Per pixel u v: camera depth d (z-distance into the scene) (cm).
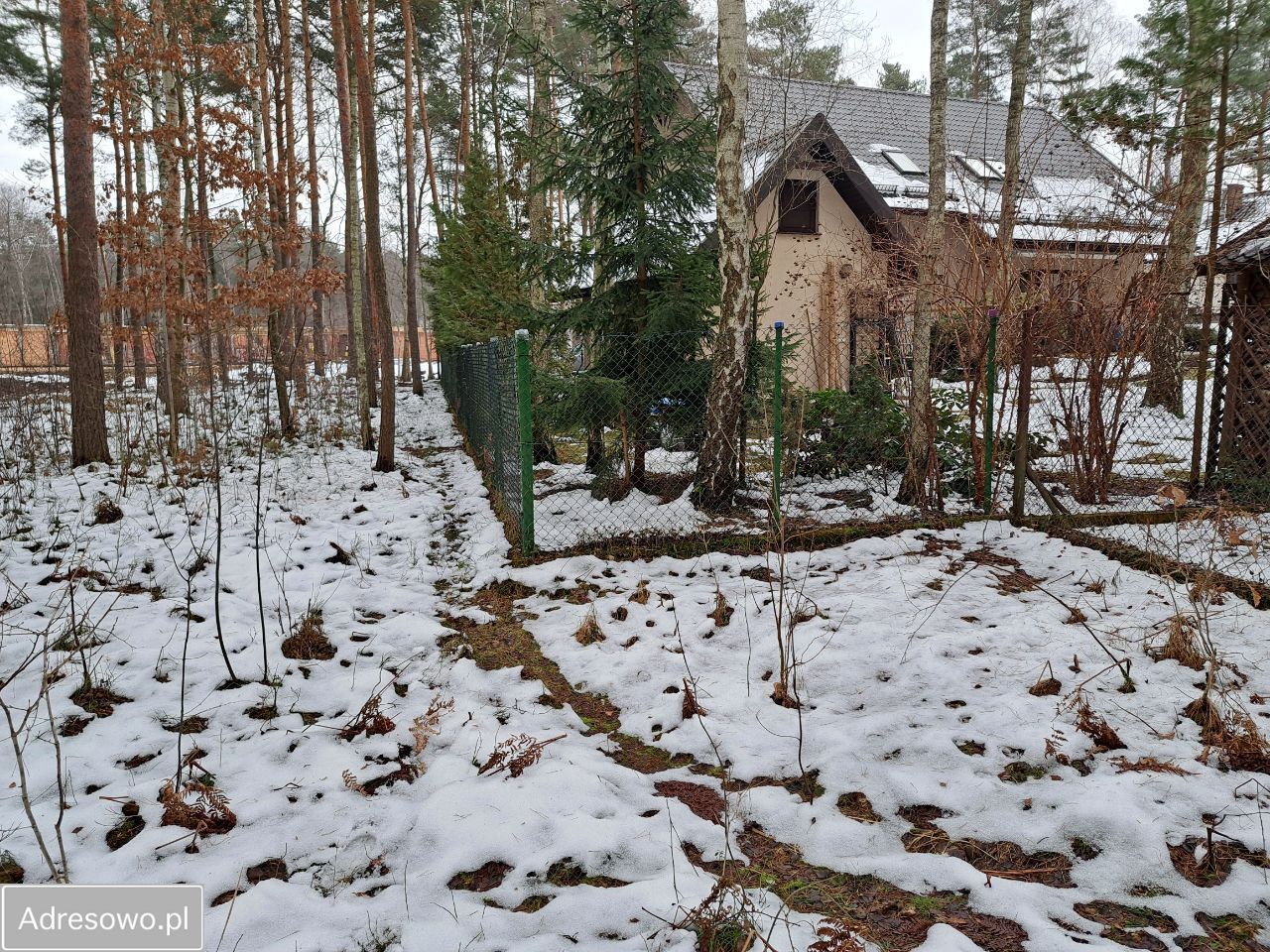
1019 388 580
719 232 620
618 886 219
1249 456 622
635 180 689
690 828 245
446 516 702
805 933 196
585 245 706
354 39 836
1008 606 423
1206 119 675
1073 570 477
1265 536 452
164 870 227
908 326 941
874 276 1144
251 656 379
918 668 346
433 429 1330
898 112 1873
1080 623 392
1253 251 598
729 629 412
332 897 217
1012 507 595
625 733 318
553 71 689
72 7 800
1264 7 608
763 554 534
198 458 824
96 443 837
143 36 901
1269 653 342
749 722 316
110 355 1440
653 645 395
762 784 273
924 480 641
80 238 820
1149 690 313
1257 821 229
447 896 216
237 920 204
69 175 808
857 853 233
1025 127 1886
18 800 264
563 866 227
